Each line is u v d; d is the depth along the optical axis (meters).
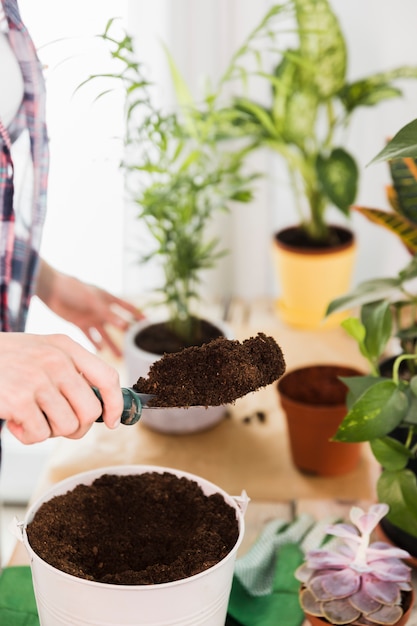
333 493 1.15
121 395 0.74
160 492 0.84
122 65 1.40
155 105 1.56
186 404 0.77
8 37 1.02
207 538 0.77
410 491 0.89
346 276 1.55
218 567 0.72
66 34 1.38
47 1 1.37
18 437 0.73
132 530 0.81
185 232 1.36
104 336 1.34
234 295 1.75
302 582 0.86
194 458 1.23
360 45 1.60
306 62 1.41
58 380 0.72
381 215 1.08
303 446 1.16
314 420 1.13
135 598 0.69
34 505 0.81
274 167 1.69
